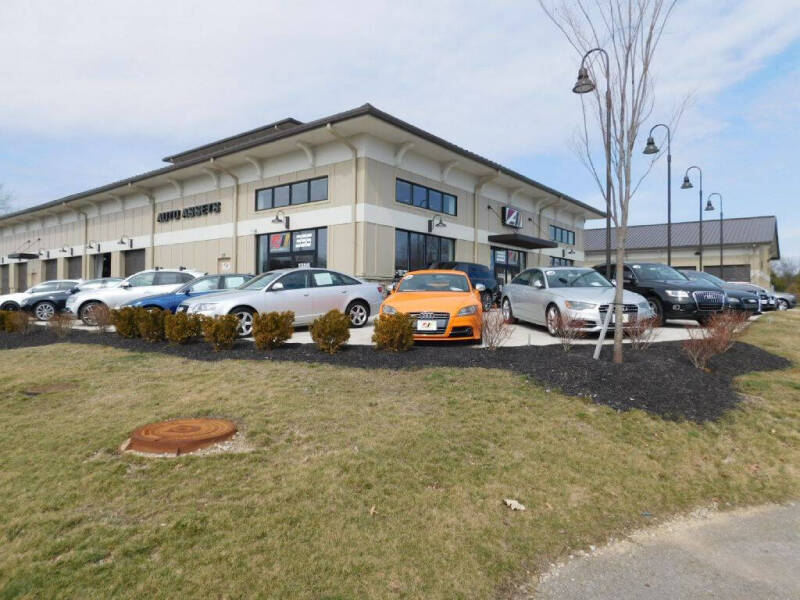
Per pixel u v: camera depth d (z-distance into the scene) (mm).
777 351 8594
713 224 39688
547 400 5516
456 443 4375
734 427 5262
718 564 3160
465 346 8164
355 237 16438
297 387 5742
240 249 20000
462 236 21047
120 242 25453
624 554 3236
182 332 8477
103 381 6230
